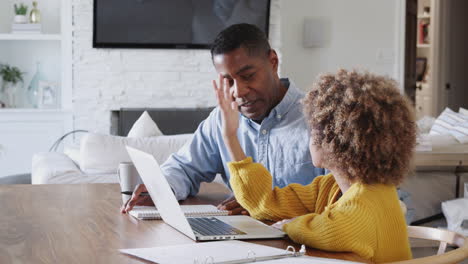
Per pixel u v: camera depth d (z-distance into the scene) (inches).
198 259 44.1
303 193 61.8
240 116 78.2
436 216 150.4
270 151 75.3
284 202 61.0
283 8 252.2
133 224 58.7
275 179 75.6
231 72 70.1
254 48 70.0
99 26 229.9
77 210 65.9
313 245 48.1
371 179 47.8
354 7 256.5
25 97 242.5
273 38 240.7
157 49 235.1
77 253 48.1
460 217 137.4
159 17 232.8
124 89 233.6
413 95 286.0
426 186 148.5
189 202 73.2
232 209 66.3
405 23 260.4
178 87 237.0
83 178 117.7
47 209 66.4
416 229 58.3
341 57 257.0
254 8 237.0
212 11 235.9
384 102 47.1
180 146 123.0
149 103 235.5
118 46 231.6
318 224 48.0
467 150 143.9
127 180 71.6
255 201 61.0
